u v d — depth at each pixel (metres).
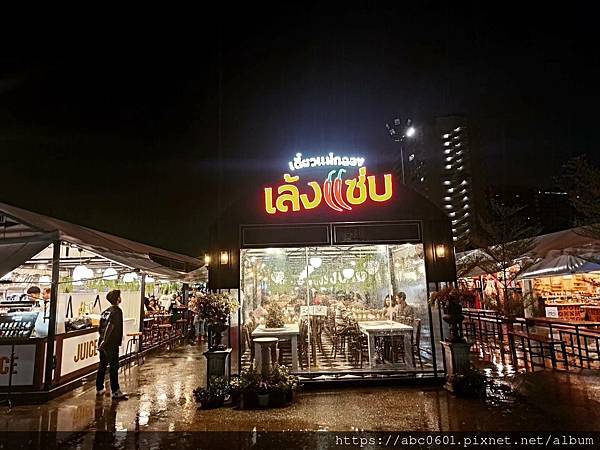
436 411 6.74
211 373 7.80
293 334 9.59
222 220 8.84
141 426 6.33
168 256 14.38
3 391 7.75
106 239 10.88
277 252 10.09
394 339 9.55
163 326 15.84
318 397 7.83
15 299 11.72
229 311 8.25
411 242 8.88
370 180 9.06
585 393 7.25
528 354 11.73
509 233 14.19
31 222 8.46
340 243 8.80
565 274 11.45
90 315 11.57
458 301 8.26
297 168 9.05
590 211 9.40
